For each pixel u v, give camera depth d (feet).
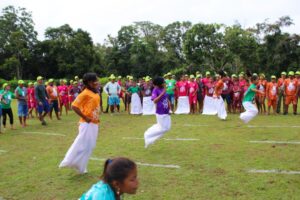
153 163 29.04
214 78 64.49
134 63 239.09
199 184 23.44
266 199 20.45
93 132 25.64
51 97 58.85
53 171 27.68
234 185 22.97
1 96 48.75
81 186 24.03
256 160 28.76
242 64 176.14
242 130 43.04
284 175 24.68
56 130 48.14
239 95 60.70
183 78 63.87
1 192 23.52
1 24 229.45
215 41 167.43
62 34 228.02
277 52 173.58
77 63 215.72
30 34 229.25
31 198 22.29
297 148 32.65
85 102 25.23
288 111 63.00
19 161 31.32
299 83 57.06
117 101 66.03
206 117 56.80
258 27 180.96
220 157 30.12
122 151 33.71
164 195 21.66
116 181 8.90
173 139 38.73
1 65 222.48
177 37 249.96
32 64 227.20
